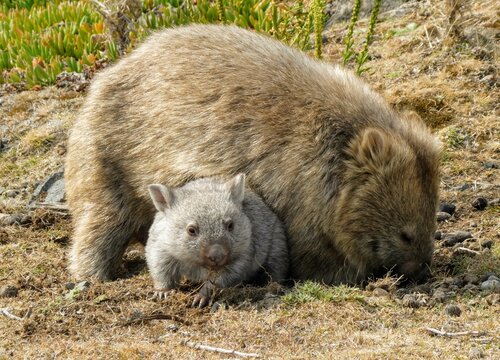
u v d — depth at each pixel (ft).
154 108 37.04
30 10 72.43
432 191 34.71
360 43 56.18
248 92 35.86
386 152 33.91
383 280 33.60
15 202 47.55
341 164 34.55
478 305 31.76
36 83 59.67
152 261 34.50
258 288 33.60
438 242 38.50
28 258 40.09
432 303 32.04
